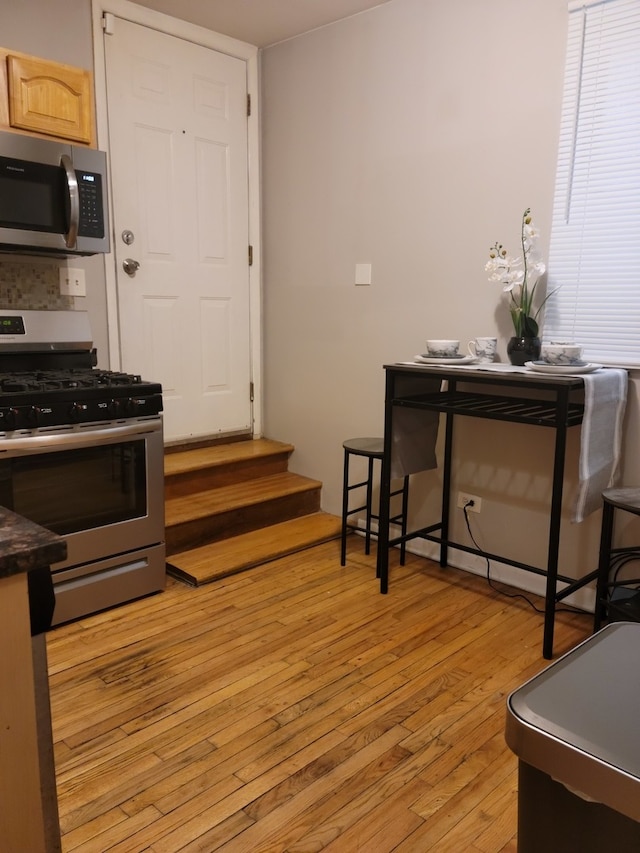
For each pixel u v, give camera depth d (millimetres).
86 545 2373
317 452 3547
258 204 3609
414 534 2852
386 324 3123
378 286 3127
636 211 2273
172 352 3336
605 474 2256
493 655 2209
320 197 3322
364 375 3256
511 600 2635
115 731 1791
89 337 2822
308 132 3328
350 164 3164
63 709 1884
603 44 2287
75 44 2762
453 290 2838
